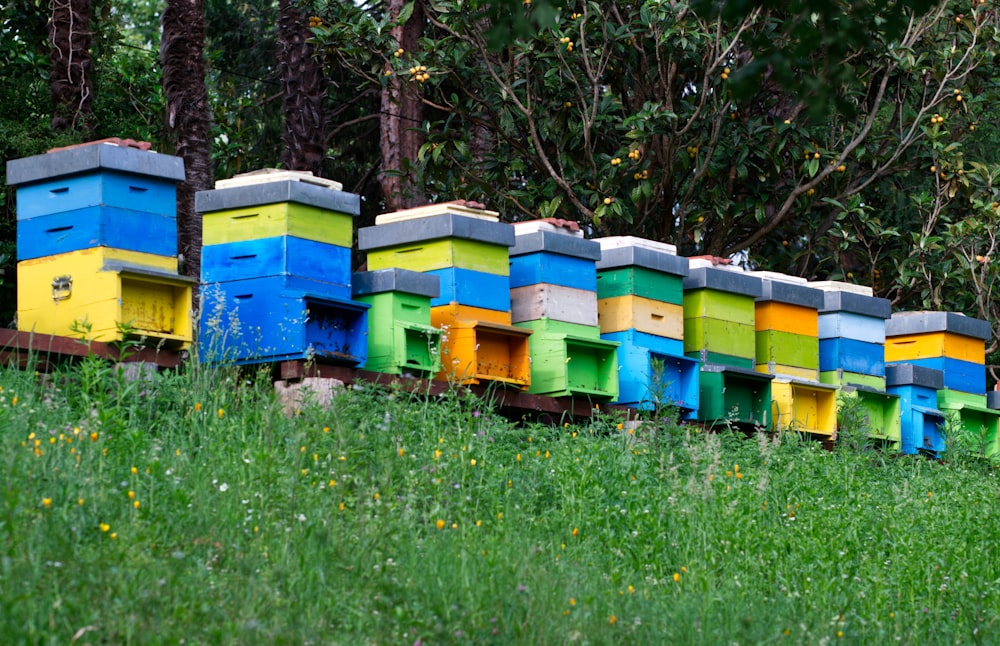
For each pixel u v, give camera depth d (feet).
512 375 45.34
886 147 77.56
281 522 29.17
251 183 41.52
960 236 74.69
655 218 76.54
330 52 66.90
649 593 30.04
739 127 70.49
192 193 63.82
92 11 73.72
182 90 64.18
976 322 63.16
